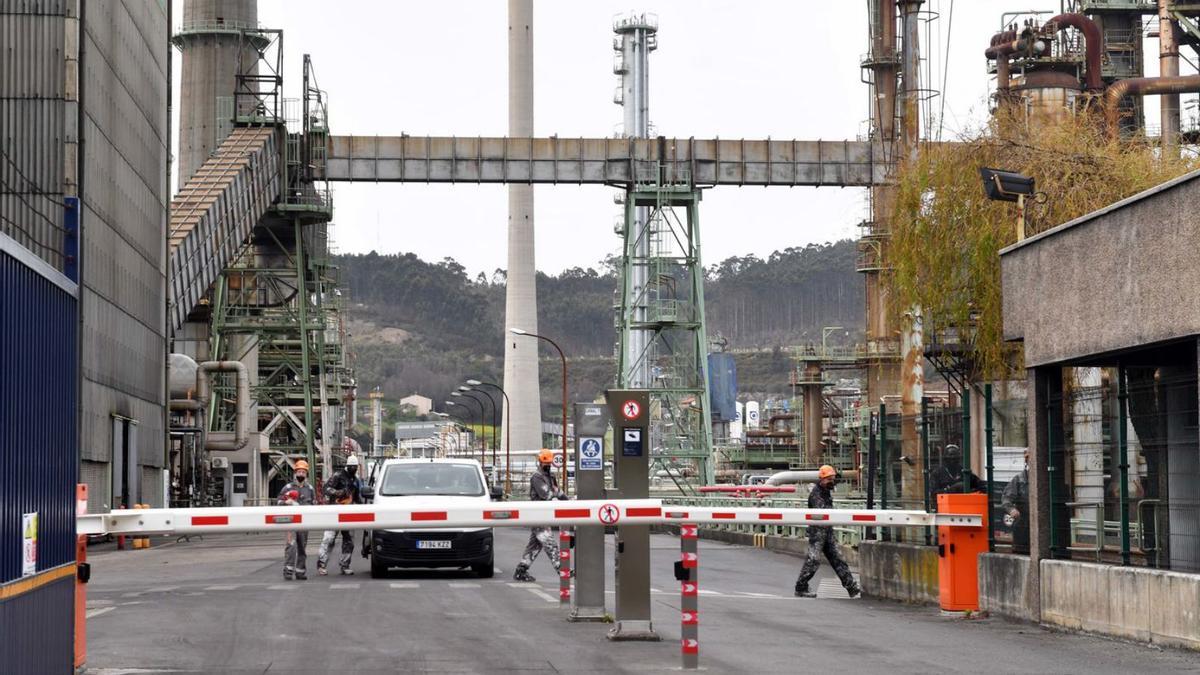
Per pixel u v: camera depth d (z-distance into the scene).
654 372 107.75
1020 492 24.06
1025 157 35.88
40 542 12.93
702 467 93.12
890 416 30.09
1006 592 23.89
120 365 63.94
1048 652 18.92
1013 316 24.70
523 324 169.50
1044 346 23.31
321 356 104.81
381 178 93.00
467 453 183.75
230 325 102.94
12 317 11.81
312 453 98.06
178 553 51.97
